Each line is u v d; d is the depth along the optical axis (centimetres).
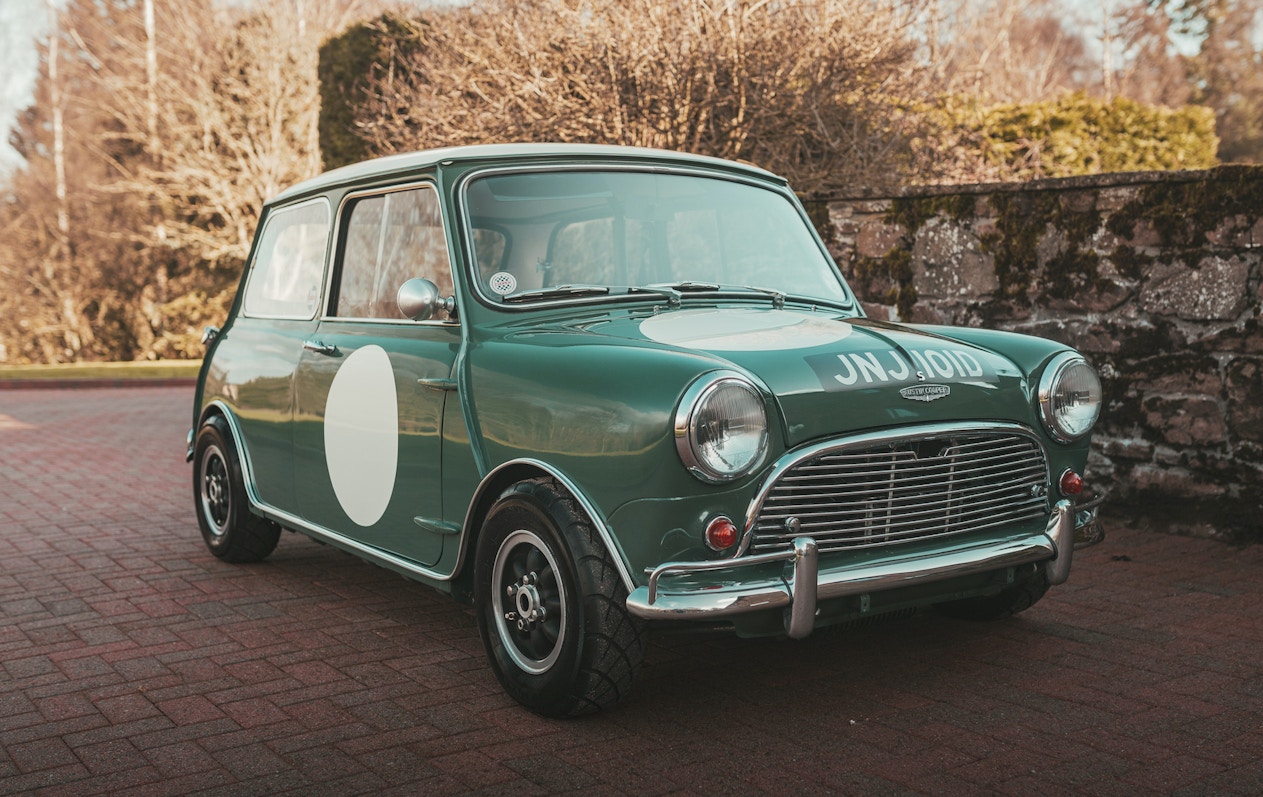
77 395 1770
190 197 2964
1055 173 1184
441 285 385
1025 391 358
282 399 475
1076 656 391
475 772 301
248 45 2730
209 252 2788
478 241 380
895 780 293
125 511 693
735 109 1052
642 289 390
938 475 332
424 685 372
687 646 412
